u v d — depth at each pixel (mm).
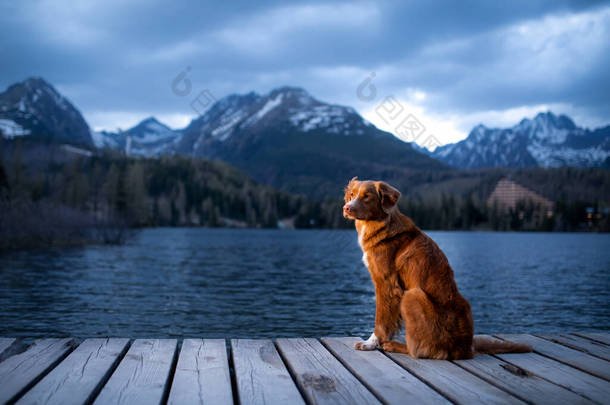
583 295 19188
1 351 3691
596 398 2941
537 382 3252
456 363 3684
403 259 3914
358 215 3930
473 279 25344
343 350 4047
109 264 29875
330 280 24406
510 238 99500
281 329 12594
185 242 64438
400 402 2840
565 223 147125
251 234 107000
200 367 3451
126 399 2785
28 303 15688
